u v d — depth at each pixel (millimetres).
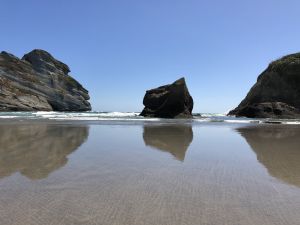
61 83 87375
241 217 3900
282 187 5383
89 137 13695
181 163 7648
